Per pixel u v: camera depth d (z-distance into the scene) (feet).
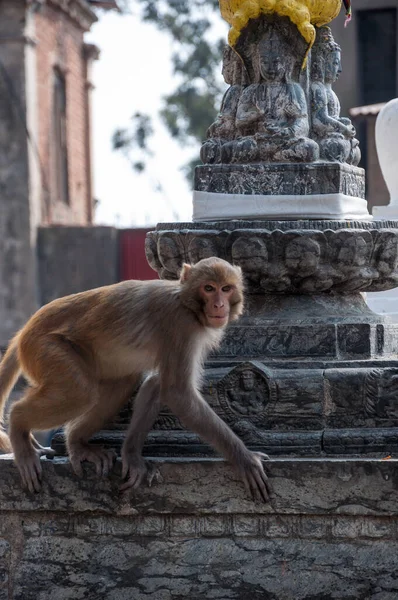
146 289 21.83
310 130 25.58
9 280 104.42
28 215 104.42
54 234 104.01
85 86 124.47
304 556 21.86
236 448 21.42
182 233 24.29
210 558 22.24
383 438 22.53
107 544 22.68
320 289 24.38
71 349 21.95
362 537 21.72
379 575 21.56
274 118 25.13
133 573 22.50
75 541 22.82
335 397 22.85
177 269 24.67
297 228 23.90
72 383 21.77
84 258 103.24
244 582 22.04
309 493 21.75
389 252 24.43
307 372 23.02
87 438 23.03
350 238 23.70
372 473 21.57
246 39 25.43
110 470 22.54
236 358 23.99
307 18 25.00
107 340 21.89
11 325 104.32
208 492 22.17
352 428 22.82
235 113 25.81
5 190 104.94
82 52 123.44
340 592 21.70
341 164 24.81
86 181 124.77
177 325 21.16
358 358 23.82
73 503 22.67
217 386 23.09
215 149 25.59
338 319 24.17
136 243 102.37
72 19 118.42
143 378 23.48
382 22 77.46
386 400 22.75
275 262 23.84
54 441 23.73
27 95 104.73
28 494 22.84
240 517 22.17
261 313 24.61
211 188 25.29
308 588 21.80
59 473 22.75
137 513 22.43
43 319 22.48
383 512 21.50
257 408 22.99
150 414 22.43
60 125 116.26
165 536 22.48
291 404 22.90
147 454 23.00
